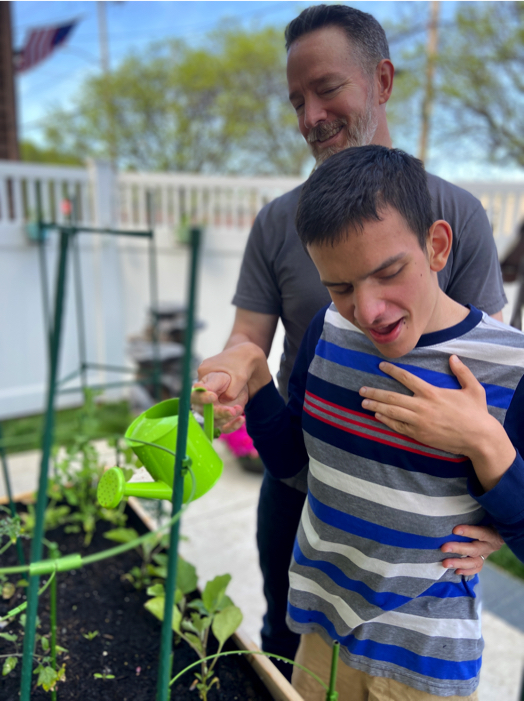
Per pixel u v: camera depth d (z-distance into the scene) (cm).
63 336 476
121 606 138
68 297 475
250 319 127
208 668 115
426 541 83
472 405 73
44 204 463
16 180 443
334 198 65
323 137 106
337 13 99
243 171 1731
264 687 109
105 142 1695
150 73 1570
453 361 75
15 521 130
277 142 1659
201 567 235
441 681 86
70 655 118
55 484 186
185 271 512
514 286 385
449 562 84
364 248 64
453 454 77
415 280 67
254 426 102
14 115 610
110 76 1561
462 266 104
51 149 1838
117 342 505
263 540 131
